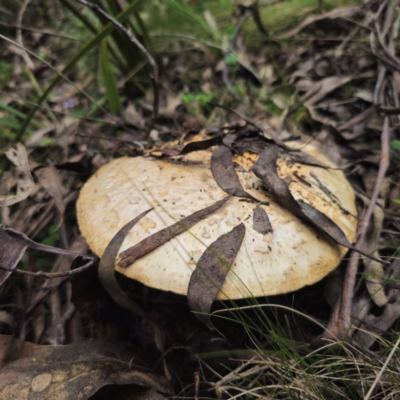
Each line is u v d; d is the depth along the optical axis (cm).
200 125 57
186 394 50
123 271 47
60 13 95
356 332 50
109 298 52
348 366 48
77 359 47
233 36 78
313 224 48
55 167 58
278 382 48
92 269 50
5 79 79
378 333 50
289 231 48
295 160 53
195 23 86
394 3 68
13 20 89
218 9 94
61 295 54
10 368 46
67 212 60
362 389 47
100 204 50
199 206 48
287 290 46
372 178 58
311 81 69
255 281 46
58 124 67
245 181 50
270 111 68
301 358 47
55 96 75
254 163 50
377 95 63
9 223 57
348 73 68
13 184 57
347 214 50
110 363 47
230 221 47
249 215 48
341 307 50
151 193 49
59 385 46
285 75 73
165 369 49
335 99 67
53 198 60
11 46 83
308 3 84
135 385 47
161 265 46
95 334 52
